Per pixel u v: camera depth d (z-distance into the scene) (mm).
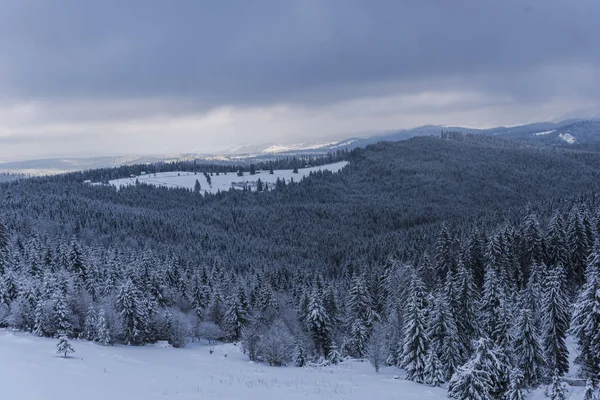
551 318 49938
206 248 196875
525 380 43781
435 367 49156
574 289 77312
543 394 42906
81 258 94750
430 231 197125
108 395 33375
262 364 66312
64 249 99812
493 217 186000
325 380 51312
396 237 197000
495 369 36562
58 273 78562
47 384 34344
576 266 79688
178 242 199375
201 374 51281
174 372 50875
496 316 57562
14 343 56594
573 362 54688
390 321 68062
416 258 125250
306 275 130625
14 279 77875
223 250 198250
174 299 97938
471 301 57375
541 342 46062
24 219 184250
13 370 38312
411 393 44188
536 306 58969
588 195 179625
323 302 82375
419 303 54594
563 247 80750
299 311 84750
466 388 35344
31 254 98812
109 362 51938
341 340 79312
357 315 75562
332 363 67688
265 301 91562
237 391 40875
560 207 163375
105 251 125875
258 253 198125
